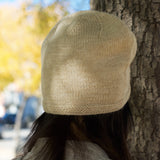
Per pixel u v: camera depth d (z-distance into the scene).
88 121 1.32
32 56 7.97
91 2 2.29
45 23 6.36
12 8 7.86
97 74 1.24
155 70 1.85
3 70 8.31
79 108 1.24
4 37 7.94
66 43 1.26
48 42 1.33
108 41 1.25
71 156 1.26
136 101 1.88
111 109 1.26
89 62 1.24
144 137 1.87
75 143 1.29
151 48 1.86
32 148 1.34
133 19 1.90
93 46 1.24
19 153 1.41
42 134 1.30
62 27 1.32
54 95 1.27
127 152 1.38
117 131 1.37
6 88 9.94
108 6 2.02
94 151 1.28
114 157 1.31
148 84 1.86
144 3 1.88
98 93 1.24
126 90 1.34
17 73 8.34
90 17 1.31
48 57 1.30
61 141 1.27
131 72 1.90
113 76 1.26
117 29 1.29
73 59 1.24
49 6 6.08
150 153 1.86
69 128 1.31
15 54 8.02
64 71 1.25
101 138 1.32
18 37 7.80
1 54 8.05
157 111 1.84
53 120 1.31
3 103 19.03
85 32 1.26
